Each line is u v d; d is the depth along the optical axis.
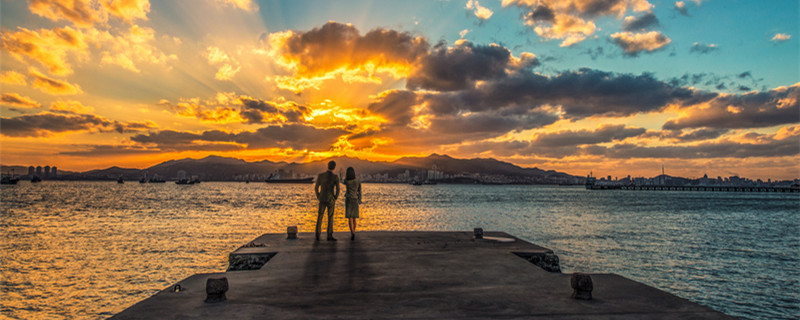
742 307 15.22
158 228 36.47
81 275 18.80
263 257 9.84
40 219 44.28
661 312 4.96
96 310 14.46
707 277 19.42
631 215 58.19
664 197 153.00
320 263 8.44
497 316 4.82
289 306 5.21
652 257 24.20
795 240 31.92
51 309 14.50
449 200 109.56
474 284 6.57
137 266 20.55
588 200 117.44
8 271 19.39
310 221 43.25
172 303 5.26
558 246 28.30
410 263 8.48
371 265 8.25
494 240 12.04
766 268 21.31
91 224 39.66
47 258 22.38
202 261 21.77
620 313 4.93
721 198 147.62
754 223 46.88
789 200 132.50
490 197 137.75
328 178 12.02
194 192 159.88
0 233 32.53
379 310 5.06
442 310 5.07
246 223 40.81
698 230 38.72
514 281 6.81
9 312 14.18
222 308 5.07
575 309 5.10
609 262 22.73
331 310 5.04
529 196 153.00
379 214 55.00
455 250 10.23
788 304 15.52
